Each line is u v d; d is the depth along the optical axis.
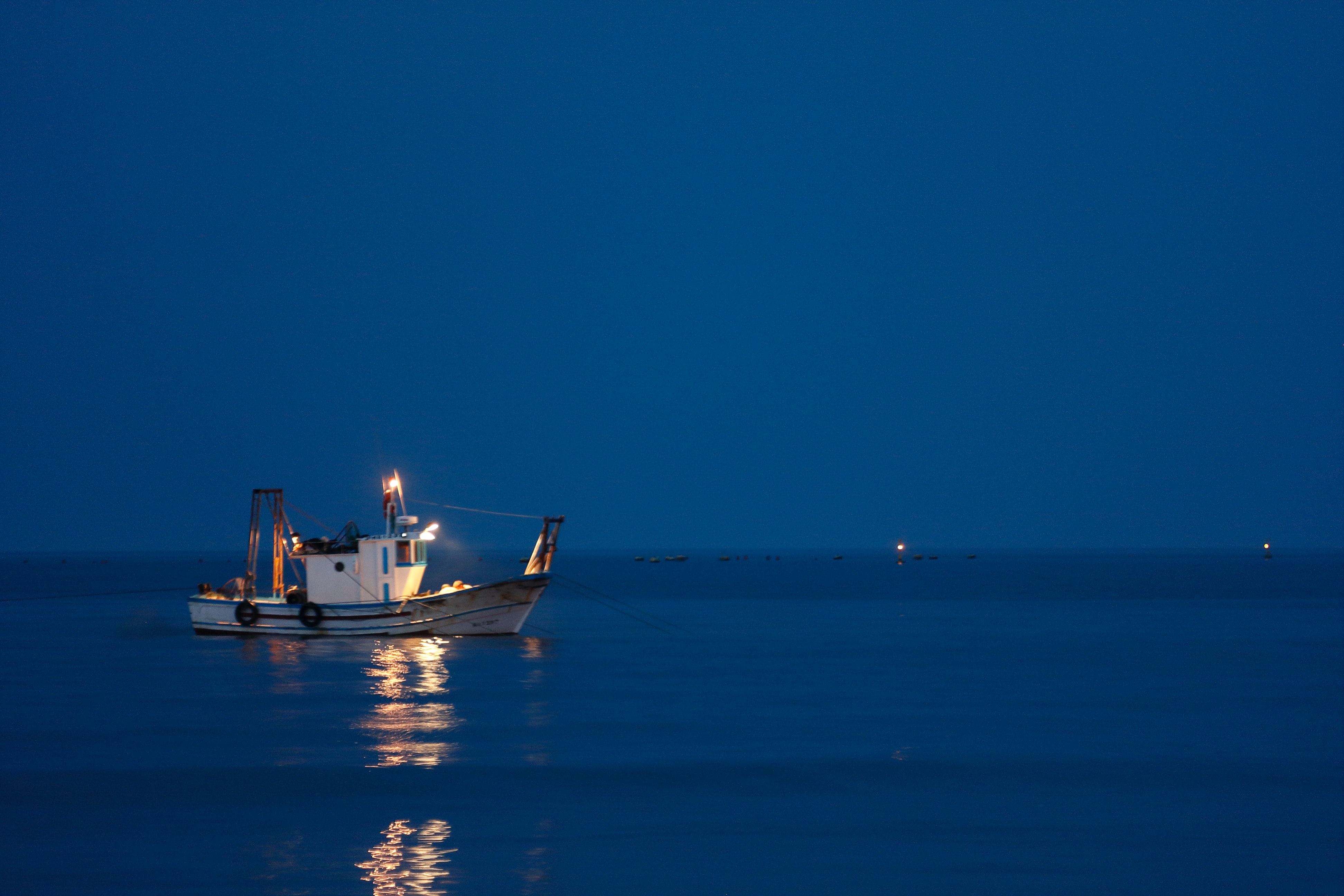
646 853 31.83
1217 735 49.72
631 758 44.25
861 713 55.78
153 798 38.00
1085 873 30.34
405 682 66.81
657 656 83.31
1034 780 40.84
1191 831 34.31
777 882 29.36
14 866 30.53
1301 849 32.56
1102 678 70.44
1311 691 63.84
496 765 42.91
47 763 43.22
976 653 86.38
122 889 28.62
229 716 54.47
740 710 56.66
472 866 30.56
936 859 31.44
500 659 78.69
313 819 35.44
